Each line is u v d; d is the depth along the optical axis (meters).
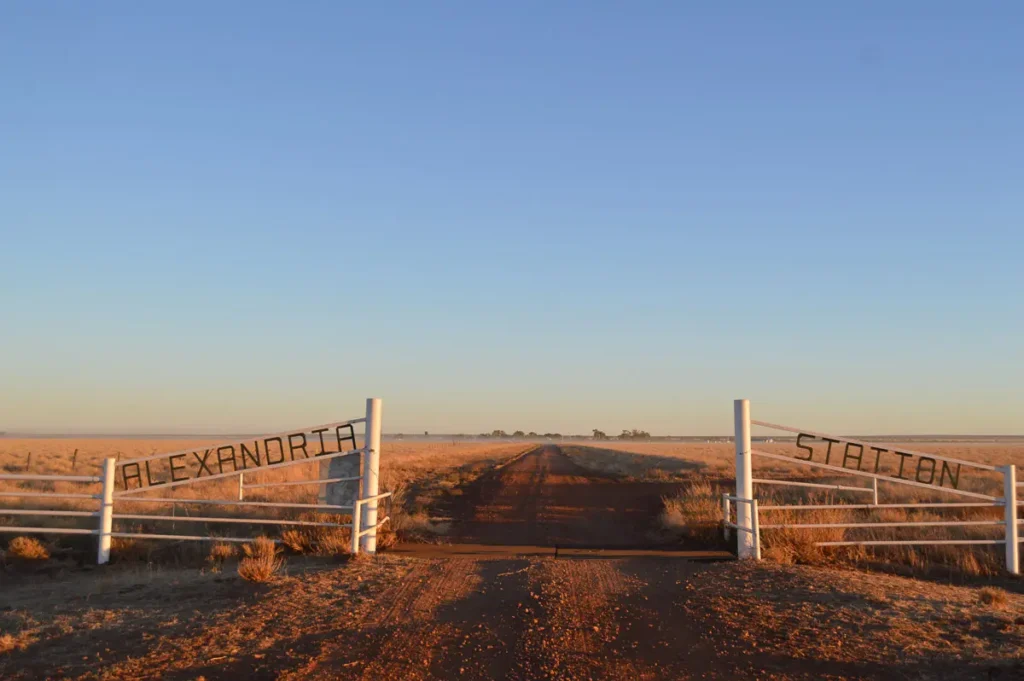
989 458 66.94
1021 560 16.41
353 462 15.95
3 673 7.98
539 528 20.75
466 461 70.19
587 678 7.80
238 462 47.06
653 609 10.67
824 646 8.87
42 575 14.48
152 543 16.97
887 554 16.77
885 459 63.09
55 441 117.56
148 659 8.36
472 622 9.84
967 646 8.74
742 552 14.82
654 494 31.11
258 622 9.81
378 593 11.38
